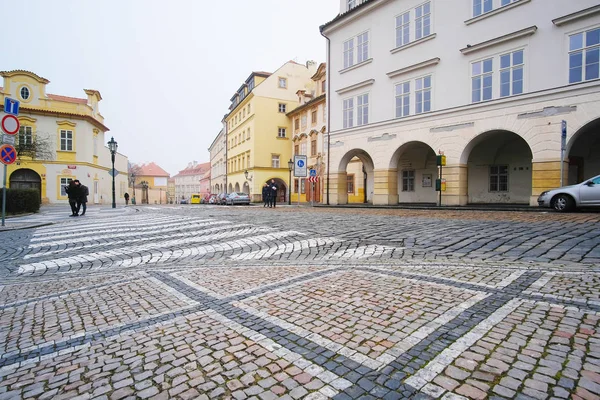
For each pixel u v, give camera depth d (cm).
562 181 1318
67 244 761
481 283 365
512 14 1484
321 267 472
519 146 1858
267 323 279
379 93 2030
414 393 179
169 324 286
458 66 1667
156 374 208
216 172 7269
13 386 200
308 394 182
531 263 451
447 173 1702
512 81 1484
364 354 222
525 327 251
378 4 2009
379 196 2030
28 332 280
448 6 1705
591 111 1280
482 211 1355
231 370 209
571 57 1327
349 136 2216
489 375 193
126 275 472
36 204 1848
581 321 258
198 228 995
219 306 326
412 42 1845
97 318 307
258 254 597
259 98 4166
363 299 328
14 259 613
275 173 4238
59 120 3544
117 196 4856
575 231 685
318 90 3556
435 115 1748
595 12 1259
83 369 217
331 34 2344
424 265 461
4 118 973
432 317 277
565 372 192
